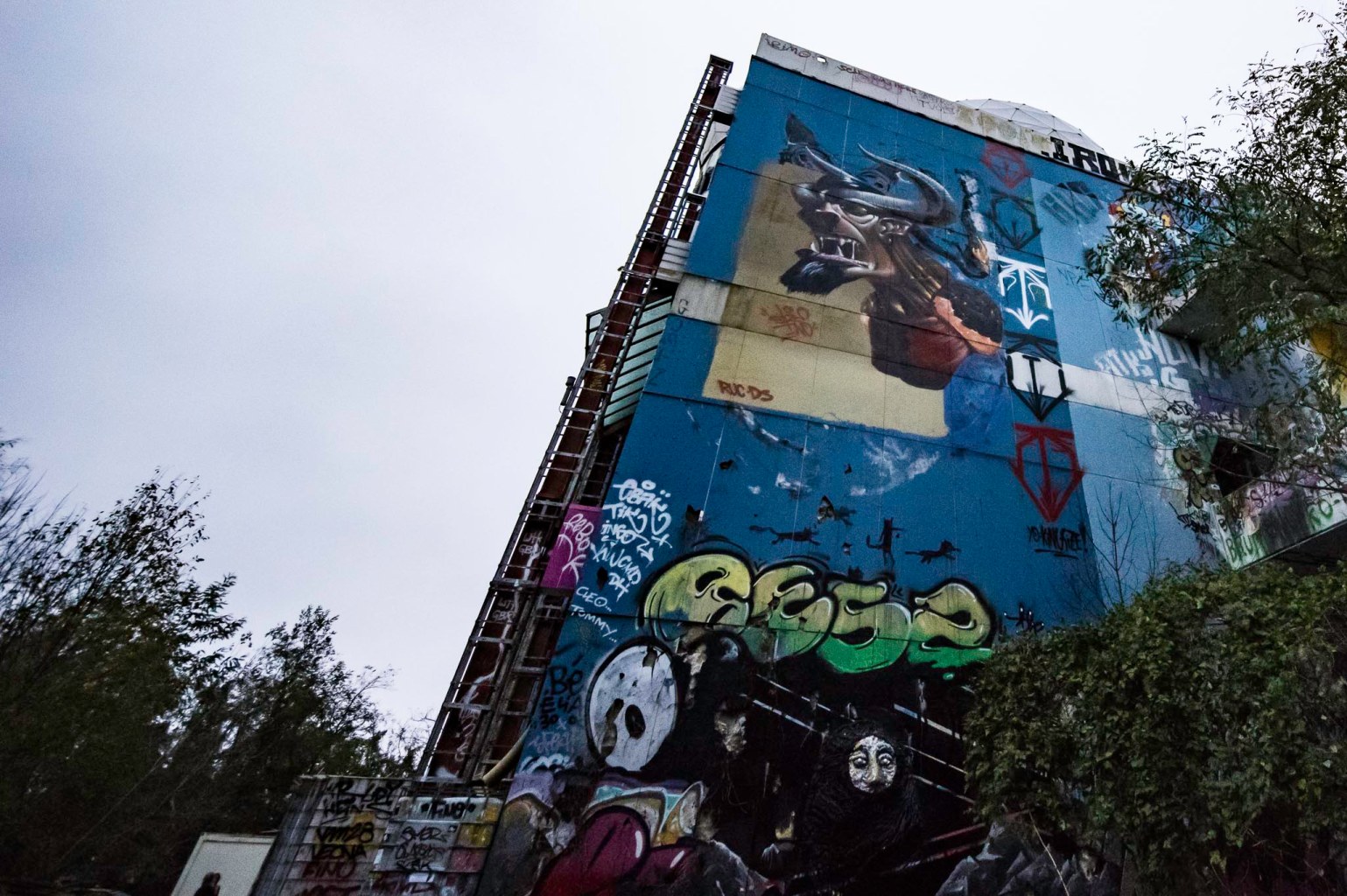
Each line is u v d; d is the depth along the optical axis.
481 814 8.23
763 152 15.64
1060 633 9.53
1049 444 13.24
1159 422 14.23
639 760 8.77
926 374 13.41
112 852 26.17
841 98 17.47
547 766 8.51
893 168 16.50
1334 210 8.64
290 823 7.84
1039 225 16.86
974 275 15.28
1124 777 7.66
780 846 8.62
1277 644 6.70
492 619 10.45
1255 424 11.91
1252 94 9.39
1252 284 10.34
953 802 9.38
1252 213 9.88
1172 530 12.76
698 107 17.70
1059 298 15.59
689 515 10.67
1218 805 6.64
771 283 13.66
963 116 18.44
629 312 13.64
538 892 7.82
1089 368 14.59
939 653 10.46
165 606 18.42
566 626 9.44
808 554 10.80
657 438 11.26
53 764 18.31
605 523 10.33
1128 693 7.88
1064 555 11.97
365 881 7.66
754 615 10.12
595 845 8.18
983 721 9.64
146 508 18.02
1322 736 6.29
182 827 28.48
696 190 17.39
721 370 12.29
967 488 12.23
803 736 9.39
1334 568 11.29
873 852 8.80
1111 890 8.92
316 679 35.19
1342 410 9.52
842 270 14.27
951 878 8.80
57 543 16.78
